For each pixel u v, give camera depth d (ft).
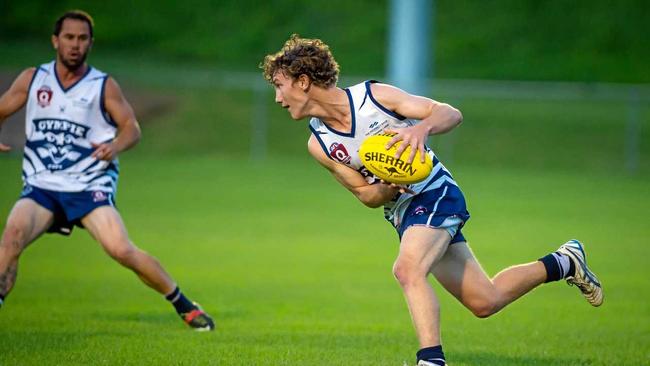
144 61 401.49
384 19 428.15
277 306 104.88
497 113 334.03
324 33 424.05
